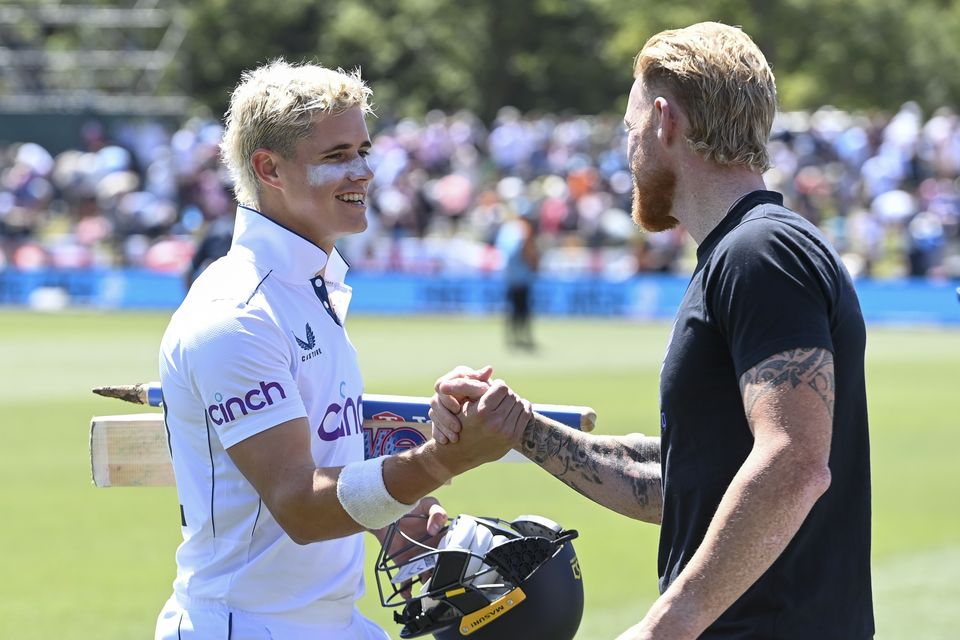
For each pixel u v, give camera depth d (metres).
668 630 10.41
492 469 44.00
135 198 115.06
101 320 94.19
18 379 65.88
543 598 12.94
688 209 11.88
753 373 10.73
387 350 78.31
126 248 109.44
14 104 144.25
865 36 166.50
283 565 12.45
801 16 159.12
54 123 144.50
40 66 151.75
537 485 41.41
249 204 12.90
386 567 13.44
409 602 12.94
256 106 12.62
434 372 68.00
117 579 31.12
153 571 31.98
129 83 153.62
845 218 110.75
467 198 116.38
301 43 191.62
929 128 122.06
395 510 11.61
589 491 13.52
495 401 11.45
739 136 11.58
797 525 10.44
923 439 50.47
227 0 181.62
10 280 104.25
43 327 89.69
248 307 12.16
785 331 10.67
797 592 11.07
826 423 10.57
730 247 11.10
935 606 28.50
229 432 11.97
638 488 13.30
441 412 11.59
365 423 14.45
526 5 196.12
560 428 13.62
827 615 11.14
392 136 131.75
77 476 43.44
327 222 12.69
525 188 119.31
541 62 197.00
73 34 159.00
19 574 31.44
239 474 12.34
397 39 192.62
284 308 12.45
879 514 38.31
